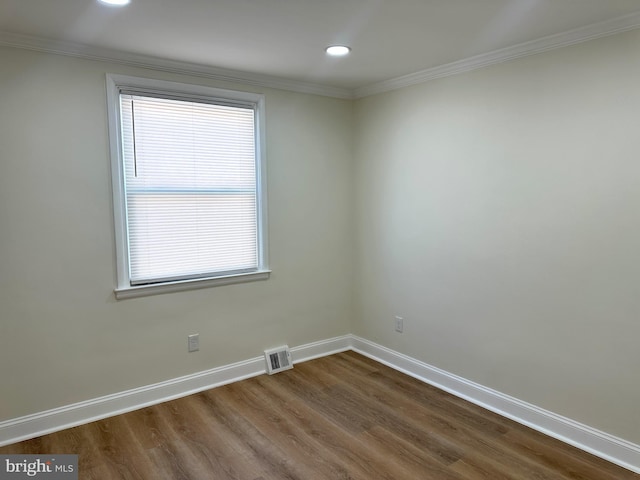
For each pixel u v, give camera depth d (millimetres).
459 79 3023
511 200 2768
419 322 3488
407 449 2527
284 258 3666
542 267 2637
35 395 2666
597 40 2303
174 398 3160
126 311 2947
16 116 2502
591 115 2354
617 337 2338
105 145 2785
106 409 2908
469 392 3133
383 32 2408
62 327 2727
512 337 2832
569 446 2535
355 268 4086
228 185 3357
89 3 2018
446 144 3152
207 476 2291
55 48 2557
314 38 2506
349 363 3822
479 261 2994
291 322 3766
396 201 3598
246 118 3393
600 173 2342
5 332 2553
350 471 2330
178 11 2111
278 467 2367
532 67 2596
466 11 2121
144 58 2828
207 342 3311
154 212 3053
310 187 3762
